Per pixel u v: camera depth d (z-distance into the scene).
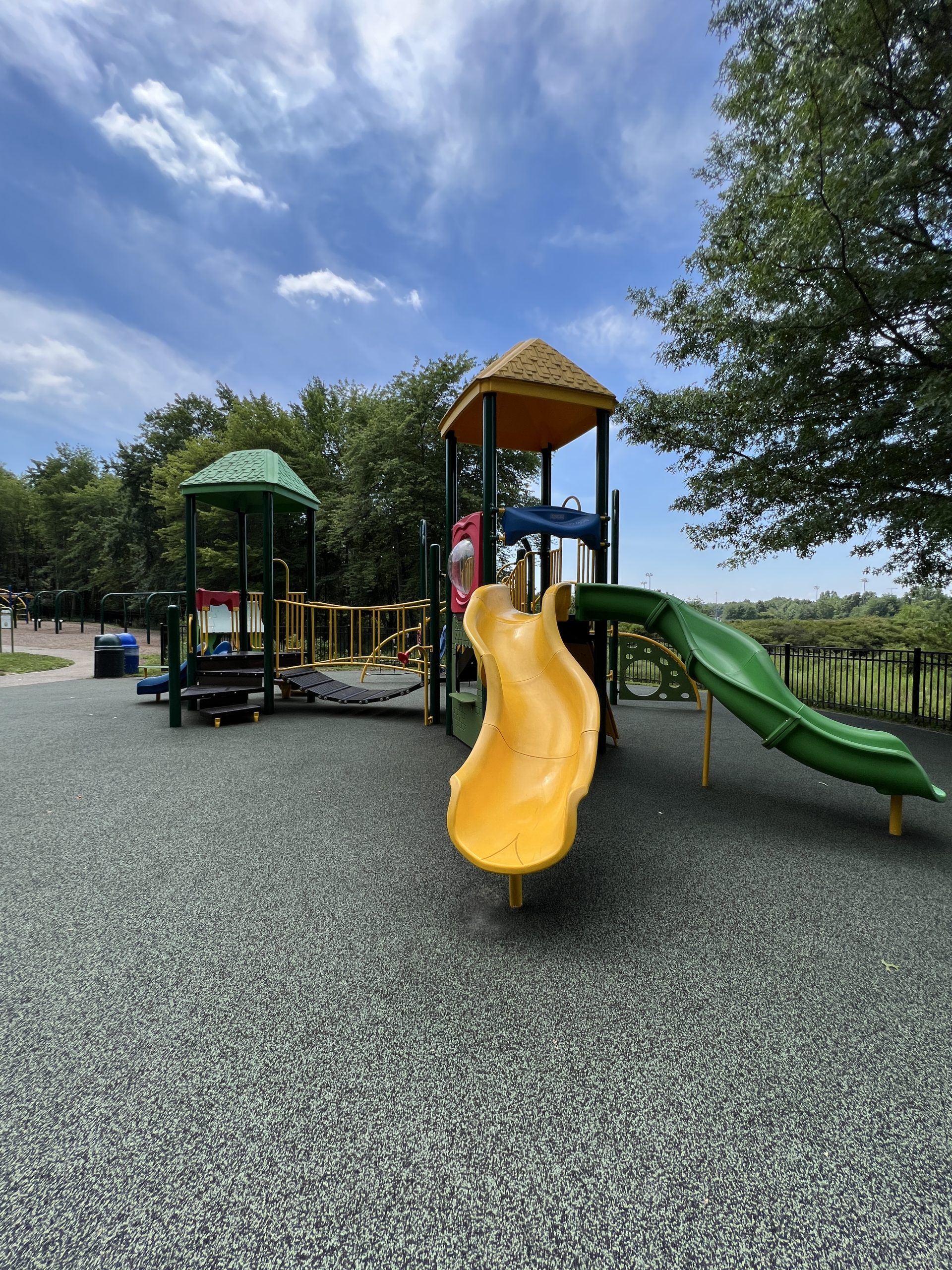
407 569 22.58
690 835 3.30
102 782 4.23
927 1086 1.46
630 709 8.35
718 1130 1.32
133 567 33.97
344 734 6.11
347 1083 1.45
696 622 4.19
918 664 7.72
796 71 5.24
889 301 5.36
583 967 1.98
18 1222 1.09
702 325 8.12
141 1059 1.53
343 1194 1.16
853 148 5.10
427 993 1.83
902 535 7.16
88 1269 1.00
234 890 2.55
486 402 5.04
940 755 5.51
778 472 7.79
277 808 3.67
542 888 2.61
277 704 8.55
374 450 20.95
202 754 5.15
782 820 3.59
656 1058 1.55
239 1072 1.48
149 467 31.69
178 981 1.88
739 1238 1.08
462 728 5.65
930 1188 1.18
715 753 5.41
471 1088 1.44
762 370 7.22
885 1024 1.70
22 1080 1.45
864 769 3.33
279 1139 1.28
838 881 2.70
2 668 13.20
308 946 2.10
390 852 2.99
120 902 2.43
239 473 7.55
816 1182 1.19
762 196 6.08
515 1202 1.14
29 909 2.37
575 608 4.55
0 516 54.53
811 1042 1.62
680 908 2.42
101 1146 1.26
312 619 9.18
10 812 3.58
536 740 3.12
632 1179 1.19
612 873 2.78
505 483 20.66
